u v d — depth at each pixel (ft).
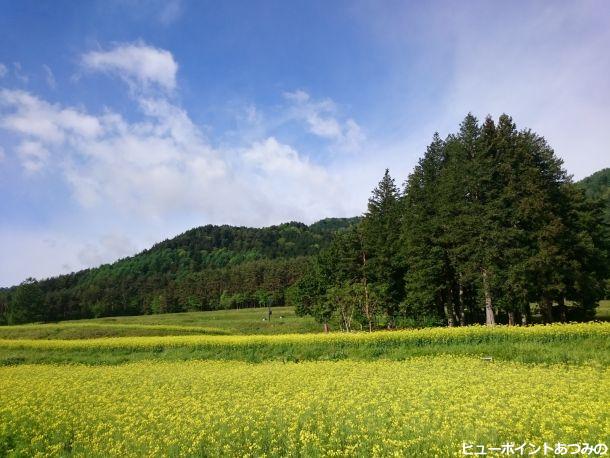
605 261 128.98
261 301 367.04
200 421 42.42
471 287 135.44
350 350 94.38
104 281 500.74
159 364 97.60
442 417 39.32
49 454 38.01
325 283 171.94
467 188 122.01
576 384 50.16
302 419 40.93
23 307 331.98
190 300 395.75
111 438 40.24
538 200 111.55
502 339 87.10
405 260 139.74
